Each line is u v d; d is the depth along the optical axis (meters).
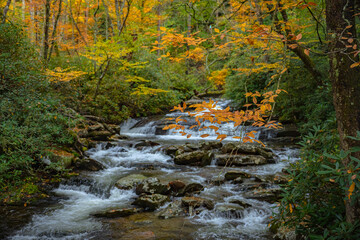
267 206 4.66
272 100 1.97
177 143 9.84
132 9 16.73
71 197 5.35
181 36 2.46
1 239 3.71
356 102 2.03
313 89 9.45
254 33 2.08
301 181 2.73
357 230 2.16
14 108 5.70
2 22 7.47
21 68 6.45
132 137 11.23
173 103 16.70
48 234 3.86
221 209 4.43
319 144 3.16
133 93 13.80
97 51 11.05
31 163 6.05
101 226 4.10
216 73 19.02
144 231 3.91
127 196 5.36
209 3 3.63
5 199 4.92
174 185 5.37
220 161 7.23
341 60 2.05
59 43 16.94
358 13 2.00
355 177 1.85
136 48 13.66
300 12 6.54
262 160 7.18
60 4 11.62
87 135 9.48
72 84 9.99
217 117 1.93
